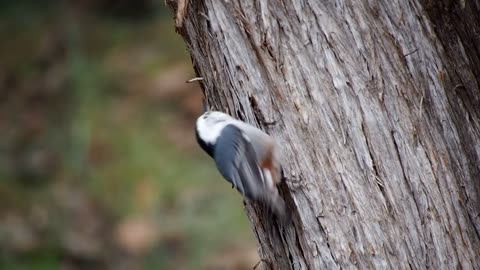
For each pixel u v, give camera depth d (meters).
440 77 8.32
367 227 8.01
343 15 8.21
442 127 8.23
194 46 8.76
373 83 8.12
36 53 20.31
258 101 8.27
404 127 8.11
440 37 8.48
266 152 7.99
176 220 16.94
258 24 8.27
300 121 8.16
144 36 20.56
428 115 8.20
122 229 16.97
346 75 8.13
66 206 17.53
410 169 8.06
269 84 8.23
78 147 18.34
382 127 8.09
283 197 8.15
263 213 8.47
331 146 8.10
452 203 8.11
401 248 7.98
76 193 17.77
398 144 8.08
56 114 19.08
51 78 19.75
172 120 18.56
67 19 20.81
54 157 18.44
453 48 8.52
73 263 16.64
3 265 16.52
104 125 18.67
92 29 20.77
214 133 8.20
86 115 18.88
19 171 18.28
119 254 16.73
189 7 8.60
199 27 8.60
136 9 21.31
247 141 8.00
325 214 8.07
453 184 8.15
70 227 17.19
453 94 8.37
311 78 8.17
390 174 8.05
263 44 8.24
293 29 8.22
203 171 17.62
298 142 8.15
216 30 8.42
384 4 8.30
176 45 20.09
